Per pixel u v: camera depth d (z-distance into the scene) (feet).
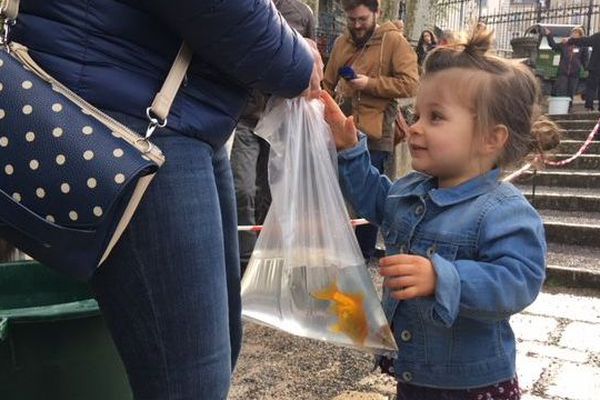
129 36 3.97
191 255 4.18
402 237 5.69
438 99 5.45
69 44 3.91
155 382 4.27
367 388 9.27
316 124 5.81
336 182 5.80
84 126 3.76
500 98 5.37
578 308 13.74
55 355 5.79
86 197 3.68
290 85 4.66
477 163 5.51
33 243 3.87
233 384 9.39
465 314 5.08
